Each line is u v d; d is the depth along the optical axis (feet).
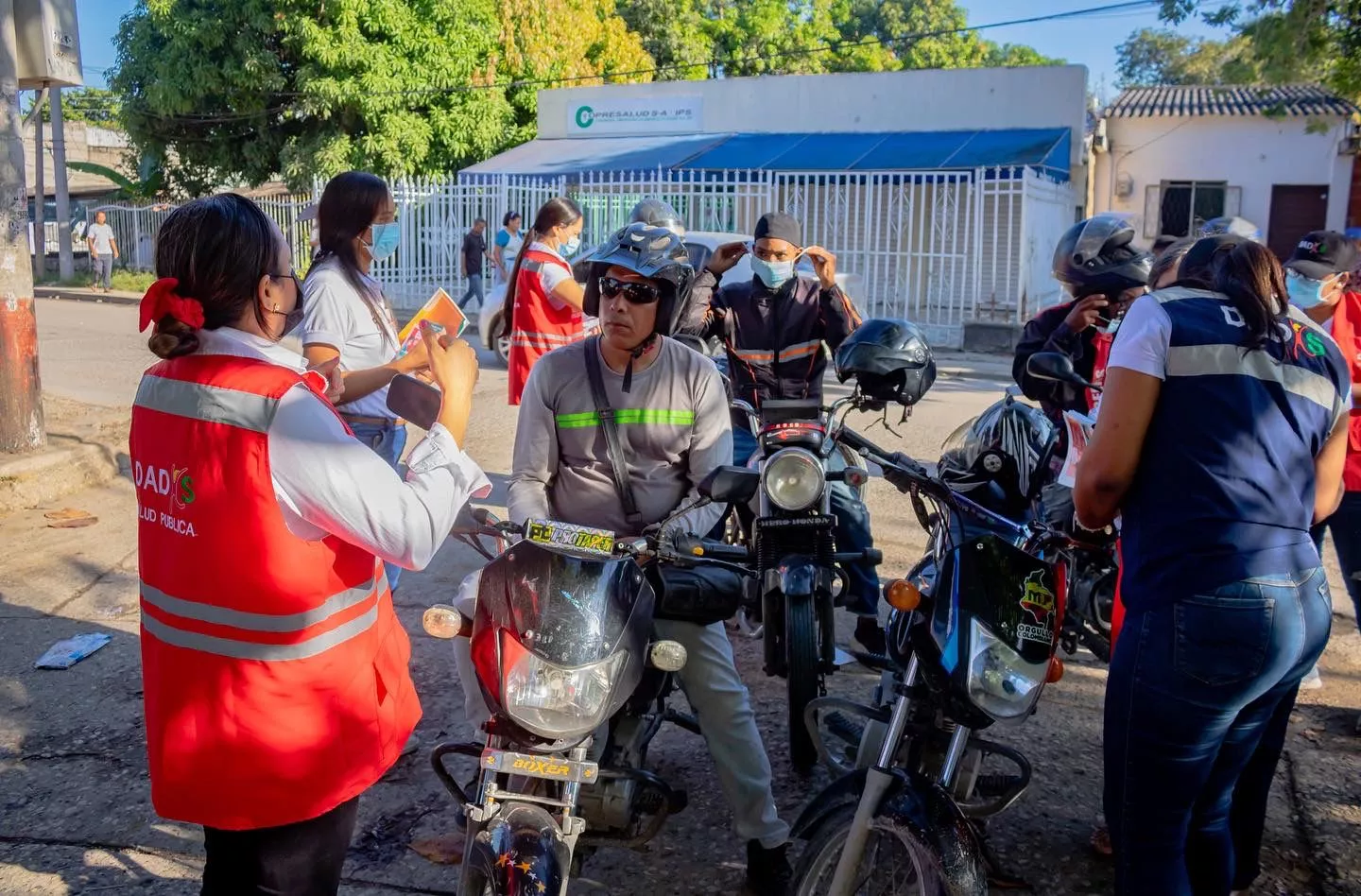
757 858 10.21
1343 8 48.88
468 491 7.20
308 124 78.48
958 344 53.31
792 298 15.69
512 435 29.17
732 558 9.84
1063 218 63.36
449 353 7.34
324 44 71.56
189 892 10.30
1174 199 72.23
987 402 35.47
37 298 73.82
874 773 8.30
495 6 80.07
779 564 12.35
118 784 12.16
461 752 9.07
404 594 17.85
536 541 8.07
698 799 12.11
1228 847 9.20
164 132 81.10
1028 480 11.66
